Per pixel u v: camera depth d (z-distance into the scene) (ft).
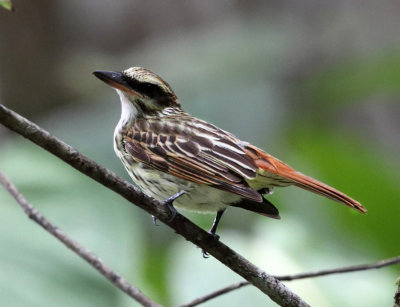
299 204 39.17
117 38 56.90
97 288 28.35
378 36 53.78
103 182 22.40
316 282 33.09
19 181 31.09
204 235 23.82
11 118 20.56
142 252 36.01
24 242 28.66
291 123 45.37
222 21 57.47
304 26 53.42
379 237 38.47
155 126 29.58
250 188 25.66
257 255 33.01
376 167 39.50
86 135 38.24
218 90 44.16
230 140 28.09
